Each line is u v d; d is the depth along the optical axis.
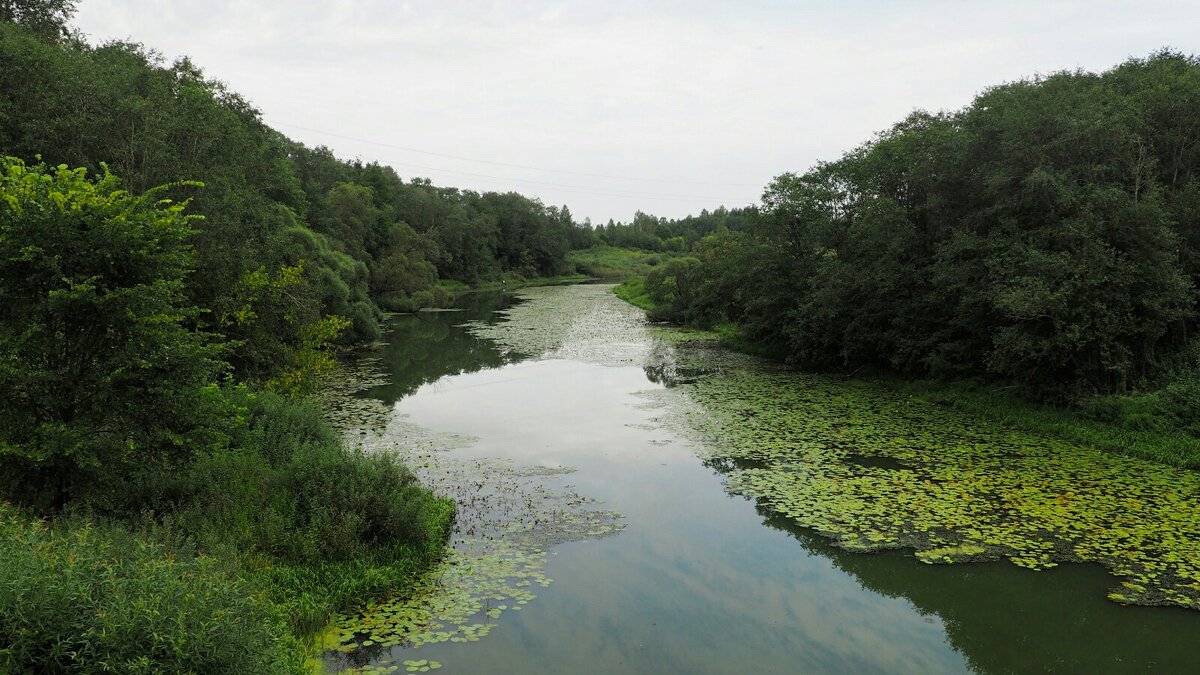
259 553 9.08
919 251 23.73
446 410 20.67
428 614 8.67
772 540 11.16
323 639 7.99
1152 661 7.92
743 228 33.44
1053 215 18.25
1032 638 8.38
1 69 17.48
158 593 5.45
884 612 8.98
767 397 22.38
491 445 16.69
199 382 9.79
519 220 111.69
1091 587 9.52
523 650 7.95
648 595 9.34
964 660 7.94
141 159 18.62
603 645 8.11
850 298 25.06
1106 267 16.55
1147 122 18.53
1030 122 18.88
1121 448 15.52
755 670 7.67
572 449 16.39
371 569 9.22
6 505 7.28
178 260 9.63
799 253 30.39
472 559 10.27
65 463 8.58
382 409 20.48
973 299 19.55
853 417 19.36
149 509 9.43
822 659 7.92
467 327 44.91
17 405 8.38
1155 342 18.11
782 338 30.86
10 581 4.85
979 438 16.91
